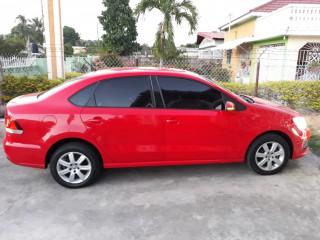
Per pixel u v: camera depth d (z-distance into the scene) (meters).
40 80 7.80
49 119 3.71
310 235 2.99
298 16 12.38
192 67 12.47
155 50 13.94
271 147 4.25
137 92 3.92
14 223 3.18
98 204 3.56
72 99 3.82
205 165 4.73
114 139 3.85
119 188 3.97
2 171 4.49
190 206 3.51
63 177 3.91
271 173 4.34
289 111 4.33
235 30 22.19
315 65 11.84
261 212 3.39
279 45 14.07
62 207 3.49
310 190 3.91
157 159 4.04
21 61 14.39
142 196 3.75
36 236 2.97
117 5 21.56
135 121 3.85
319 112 8.00
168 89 3.97
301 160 4.93
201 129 3.99
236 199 3.67
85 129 3.75
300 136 4.26
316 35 12.59
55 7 9.74
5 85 7.50
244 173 4.43
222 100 4.05
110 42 21.91
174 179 4.24
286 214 3.35
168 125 3.92
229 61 21.47
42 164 3.82
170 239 2.93
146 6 13.55
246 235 2.98
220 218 3.27
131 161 4.00
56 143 3.82
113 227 3.12
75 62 15.74
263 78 15.01
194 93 4.00
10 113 3.76
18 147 3.75
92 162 3.91
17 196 3.75
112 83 3.89
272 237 2.95
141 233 3.02
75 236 2.97
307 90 7.79
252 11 16.98
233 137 4.10
